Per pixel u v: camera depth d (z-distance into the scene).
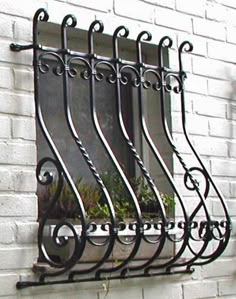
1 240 2.41
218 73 3.17
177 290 2.90
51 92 2.78
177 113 3.00
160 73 2.86
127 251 2.66
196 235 2.97
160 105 2.96
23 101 2.51
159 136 3.02
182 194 2.96
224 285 3.08
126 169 2.99
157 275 2.81
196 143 3.05
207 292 3.01
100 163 2.91
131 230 2.61
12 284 2.41
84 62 2.61
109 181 2.85
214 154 3.11
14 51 2.51
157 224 2.66
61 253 2.52
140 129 3.04
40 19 2.55
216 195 3.09
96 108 2.93
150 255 2.76
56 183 2.64
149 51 3.04
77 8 2.73
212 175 3.09
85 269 2.55
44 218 2.48
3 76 2.47
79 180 2.72
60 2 2.68
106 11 2.82
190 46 2.97
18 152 2.48
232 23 3.26
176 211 2.91
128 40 2.90
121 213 2.69
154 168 3.01
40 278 2.47
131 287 2.75
